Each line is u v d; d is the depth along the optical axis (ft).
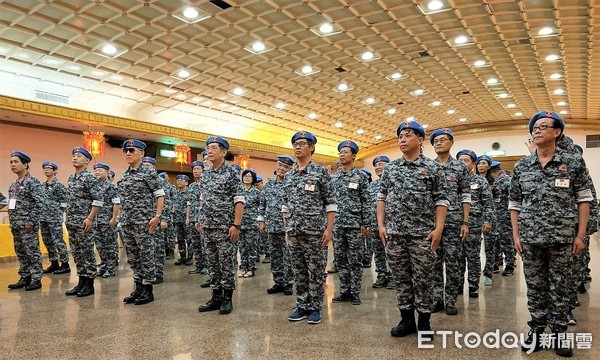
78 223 14.30
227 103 43.83
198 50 30.37
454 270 11.52
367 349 8.71
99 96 37.88
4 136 37.04
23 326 10.71
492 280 16.71
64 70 31.65
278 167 16.31
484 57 34.71
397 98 46.78
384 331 9.98
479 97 47.85
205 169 12.57
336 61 34.50
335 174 13.50
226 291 11.93
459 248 11.78
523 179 8.78
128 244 13.20
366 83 40.68
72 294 14.39
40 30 25.55
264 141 60.29
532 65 36.65
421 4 25.50
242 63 33.55
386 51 32.86
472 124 65.67
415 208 9.12
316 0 24.53
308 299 11.12
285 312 11.91
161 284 16.44
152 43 28.55
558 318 8.37
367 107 49.78
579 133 61.11
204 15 25.23
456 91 45.06
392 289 15.12
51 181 20.17
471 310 11.88
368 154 76.13
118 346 9.10
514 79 40.78
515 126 62.90
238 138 53.62
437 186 9.18
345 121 55.72
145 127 42.70
